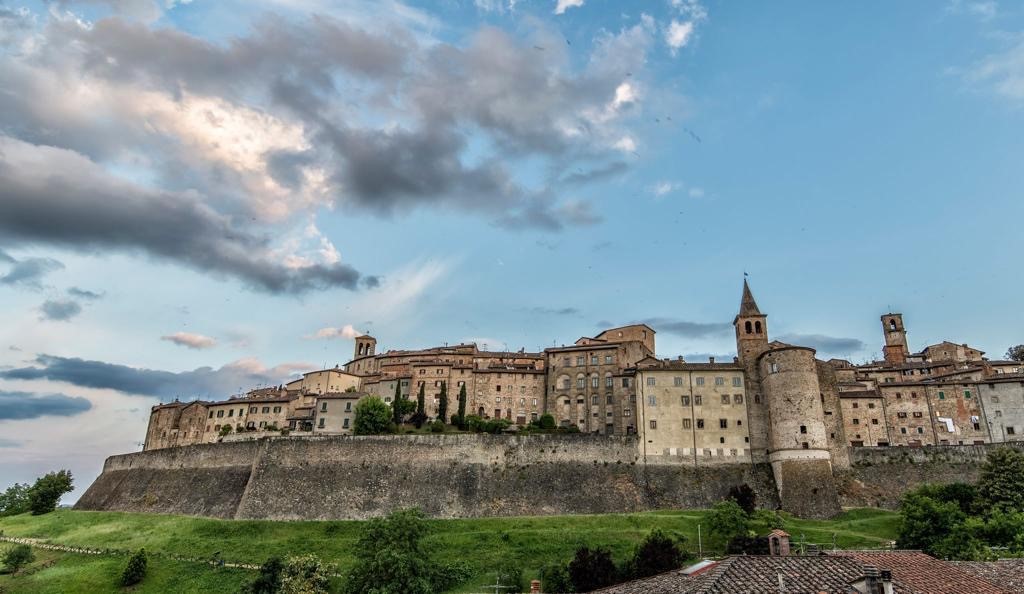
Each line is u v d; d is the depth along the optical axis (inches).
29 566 3986.2
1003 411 4995.1
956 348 6673.2
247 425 6560.0
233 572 3649.1
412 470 4697.3
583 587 2918.3
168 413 7057.1
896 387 5369.1
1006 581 1860.2
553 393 6181.1
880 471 4448.8
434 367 6486.2
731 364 5098.4
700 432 4803.2
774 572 1664.6
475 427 5561.0
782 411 4571.9
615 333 6806.1
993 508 3474.4
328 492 4598.9
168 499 5182.1
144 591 3499.0
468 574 3393.2
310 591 3176.7
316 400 6033.5
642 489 4571.9
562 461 4741.6
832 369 4825.3
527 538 3794.3
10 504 6441.9
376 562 3166.8
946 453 4407.0
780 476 4463.6
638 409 4933.6
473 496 4547.2
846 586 1566.2
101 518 5088.6
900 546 3272.6
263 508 4547.2
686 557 3255.4
